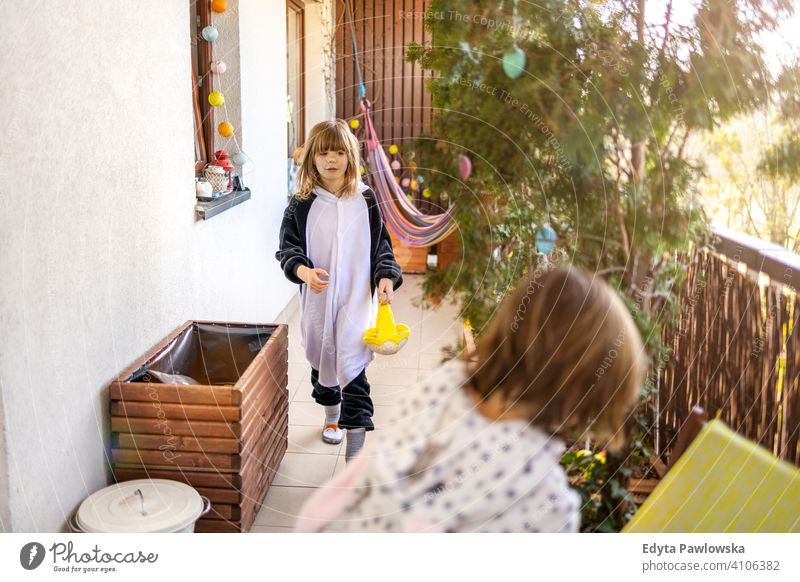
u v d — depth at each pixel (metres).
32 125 1.34
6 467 1.29
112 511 1.47
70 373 1.51
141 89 1.87
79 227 1.53
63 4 1.44
